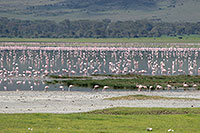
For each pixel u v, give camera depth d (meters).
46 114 41.75
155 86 66.75
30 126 35.44
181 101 52.97
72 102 50.75
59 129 34.19
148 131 34.06
